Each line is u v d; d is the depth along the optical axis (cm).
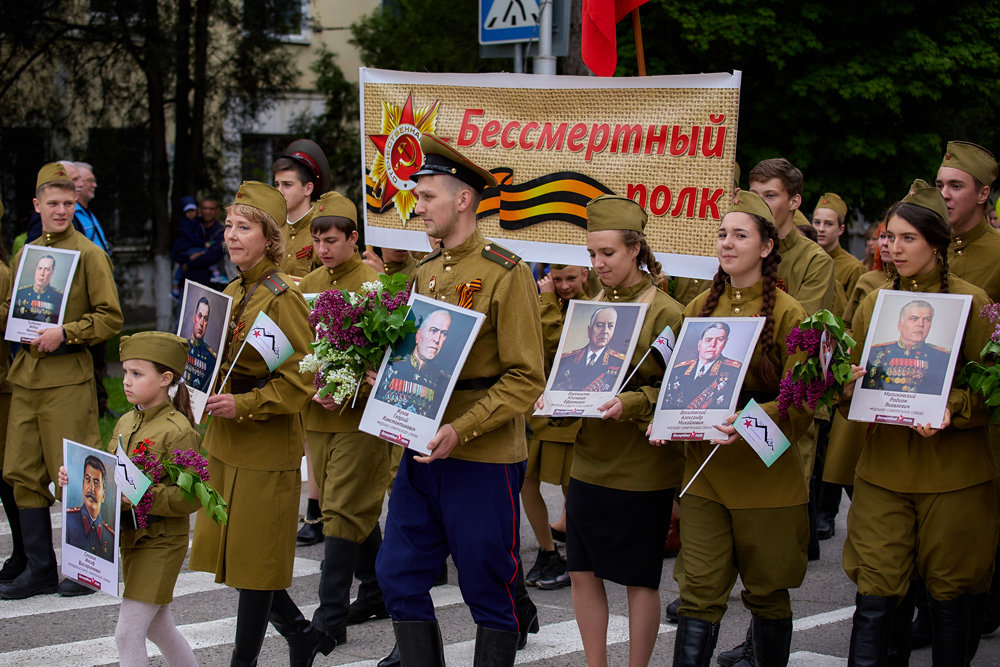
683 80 589
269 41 1809
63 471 432
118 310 645
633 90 603
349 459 557
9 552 727
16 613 607
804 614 628
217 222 1482
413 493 422
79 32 1781
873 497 457
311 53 2269
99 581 416
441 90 658
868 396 443
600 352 461
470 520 406
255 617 463
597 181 611
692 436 433
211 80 1819
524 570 724
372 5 2341
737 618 620
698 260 587
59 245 651
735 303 456
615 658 543
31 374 634
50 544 646
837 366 424
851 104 1547
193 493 412
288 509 471
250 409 455
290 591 665
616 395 450
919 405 435
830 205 853
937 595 454
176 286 1488
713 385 435
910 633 493
